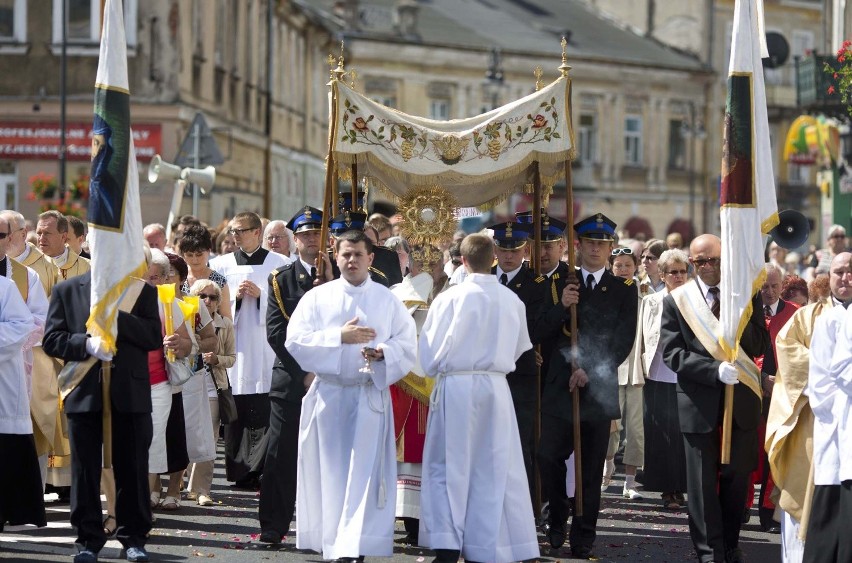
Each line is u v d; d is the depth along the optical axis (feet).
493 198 48.01
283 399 41.09
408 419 42.78
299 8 195.62
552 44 260.83
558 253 45.21
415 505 42.78
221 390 49.88
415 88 240.32
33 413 44.73
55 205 102.89
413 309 43.27
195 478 49.11
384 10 245.65
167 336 43.91
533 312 43.11
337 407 37.99
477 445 37.81
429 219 44.01
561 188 257.34
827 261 80.23
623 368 54.19
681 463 50.06
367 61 235.81
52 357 41.14
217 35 149.69
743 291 39.73
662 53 276.62
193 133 75.25
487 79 144.97
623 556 42.24
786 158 171.63
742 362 39.83
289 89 197.57
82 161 129.80
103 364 37.78
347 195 48.96
